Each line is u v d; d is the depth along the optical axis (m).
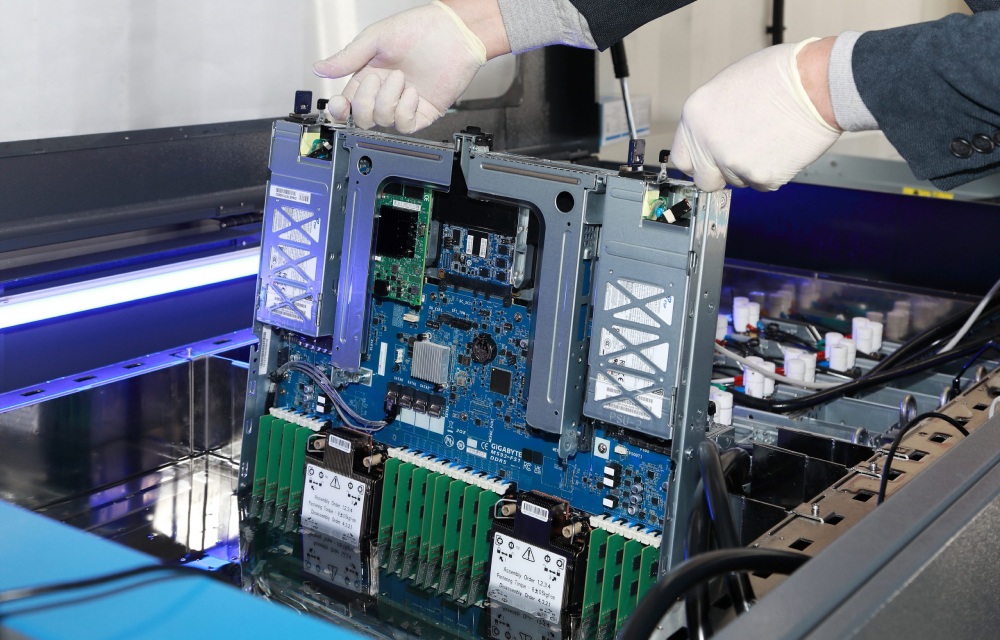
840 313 2.65
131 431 1.99
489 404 1.67
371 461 1.75
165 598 0.68
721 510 1.24
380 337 1.80
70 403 1.86
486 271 1.64
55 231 2.21
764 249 3.33
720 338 2.53
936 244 2.99
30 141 2.21
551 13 1.54
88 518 1.89
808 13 3.23
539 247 1.54
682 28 3.55
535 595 1.57
